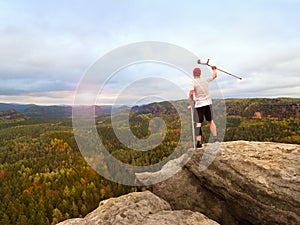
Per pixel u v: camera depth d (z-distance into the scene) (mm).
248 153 6781
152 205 5469
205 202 6930
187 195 7082
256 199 5703
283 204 5363
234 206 6262
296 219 5109
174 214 5004
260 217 5641
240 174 6152
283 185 5574
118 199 5965
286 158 6312
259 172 6020
